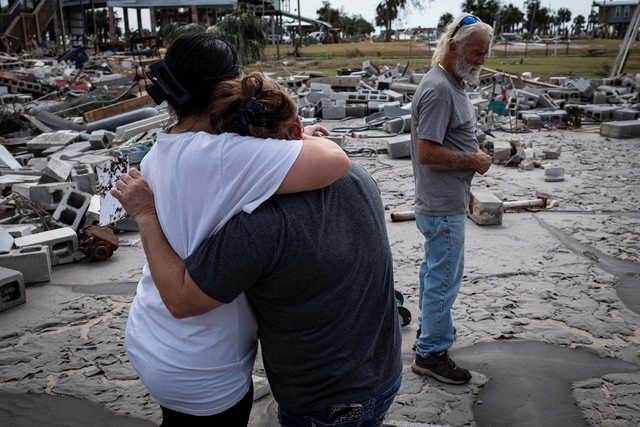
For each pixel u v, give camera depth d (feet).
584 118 56.44
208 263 5.03
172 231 5.28
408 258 19.39
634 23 88.58
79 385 12.05
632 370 12.34
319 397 5.61
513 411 10.91
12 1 149.89
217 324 5.53
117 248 19.94
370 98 61.05
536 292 16.38
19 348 13.62
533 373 12.21
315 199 5.17
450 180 10.52
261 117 5.11
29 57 122.83
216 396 5.71
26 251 17.84
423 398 11.32
